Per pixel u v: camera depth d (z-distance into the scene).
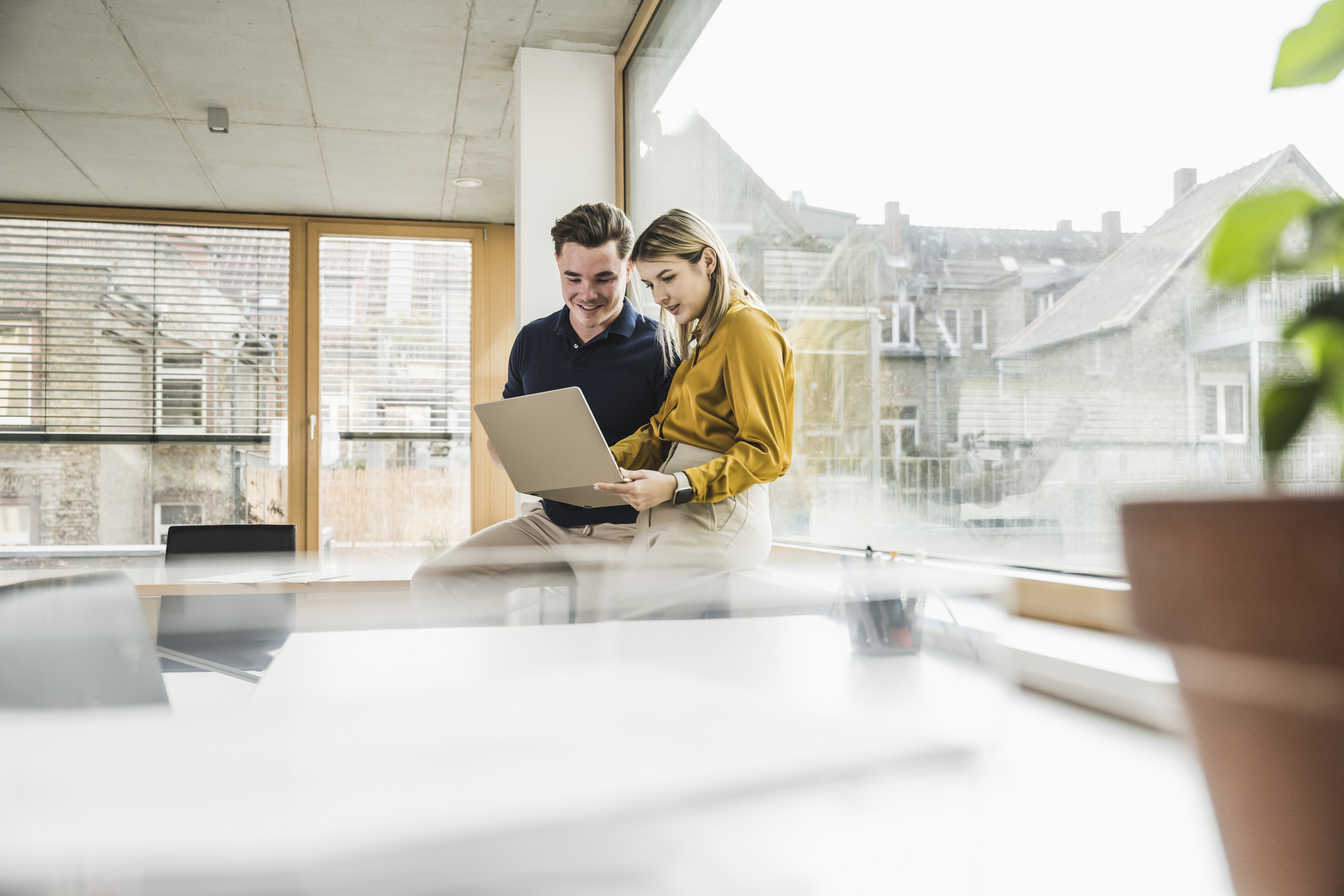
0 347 4.72
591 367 1.99
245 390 4.91
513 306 5.14
